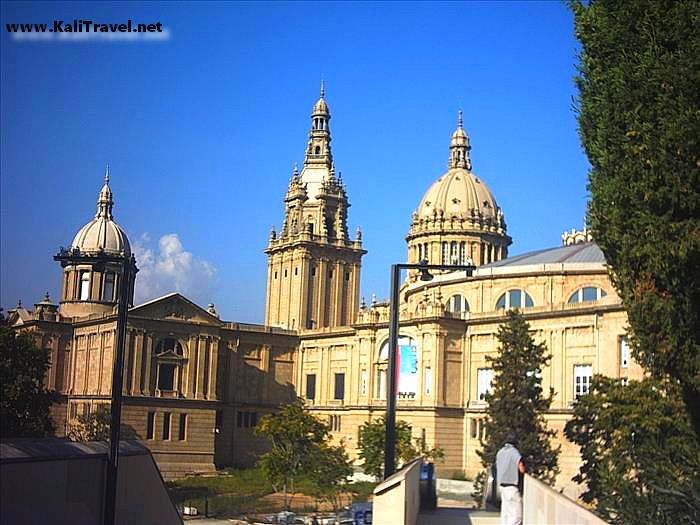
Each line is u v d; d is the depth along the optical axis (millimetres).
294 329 178750
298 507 104000
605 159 30109
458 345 129750
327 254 185625
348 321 186875
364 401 143125
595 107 31078
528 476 31156
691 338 28812
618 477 51625
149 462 33250
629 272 29422
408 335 133000
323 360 155750
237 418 154500
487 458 92312
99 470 27422
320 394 155000
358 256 189750
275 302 188875
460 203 191625
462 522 33188
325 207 188000
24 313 162625
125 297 34656
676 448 50250
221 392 152875
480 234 189250
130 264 37438
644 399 58281
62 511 25172
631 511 48188
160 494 34562
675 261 27781
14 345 90312
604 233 31031
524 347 94812
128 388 137375
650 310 28828
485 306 135000
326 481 104188
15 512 22812
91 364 148000
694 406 31906
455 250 188625
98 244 167125
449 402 127750
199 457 141750
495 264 148750
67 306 162250
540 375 117875
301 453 105312
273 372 159875
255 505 104125
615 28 30031
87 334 150500
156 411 138875
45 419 92062
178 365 142625
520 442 91188
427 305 130500
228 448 152625
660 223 27938
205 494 112750
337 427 149125
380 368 141000
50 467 24547
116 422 27766
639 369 97438
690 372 29203
